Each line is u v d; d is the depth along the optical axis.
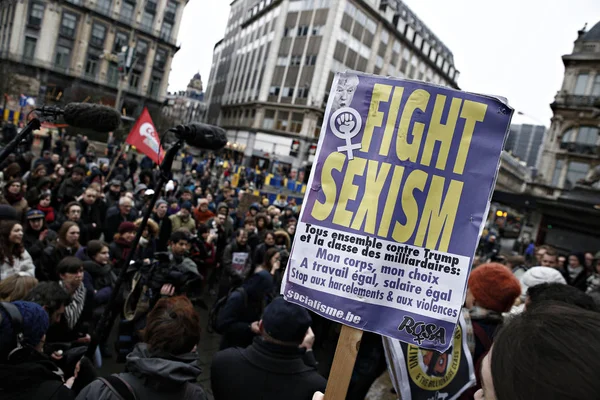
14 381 1.62
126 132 31.34
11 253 3.39
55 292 2.54
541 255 6.22
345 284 1.67
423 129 1.68
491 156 1.66
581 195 17.80
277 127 46.28
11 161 8.38
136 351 1.82
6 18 40.31
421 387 2.20
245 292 3.60
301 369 2.21
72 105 2.38
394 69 50.41
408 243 1.66
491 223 32.72
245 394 2.11
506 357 0.73
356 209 1.69
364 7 44.41
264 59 50.16
